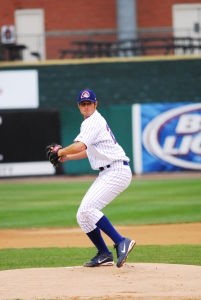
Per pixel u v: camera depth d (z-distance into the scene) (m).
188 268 24.88
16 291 21.61
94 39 82.69
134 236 36.66
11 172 73.94
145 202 51.19
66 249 32.41
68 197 55.34
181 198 53.03
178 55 81.88
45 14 89.69
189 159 74.94
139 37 82.94
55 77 81.31
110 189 23.83
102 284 22.20
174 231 38.16
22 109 79.12
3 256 30.69
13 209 49.34
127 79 82.00
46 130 74.12
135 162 74.44
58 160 23.61
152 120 74.44
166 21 89.38
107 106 79.56
